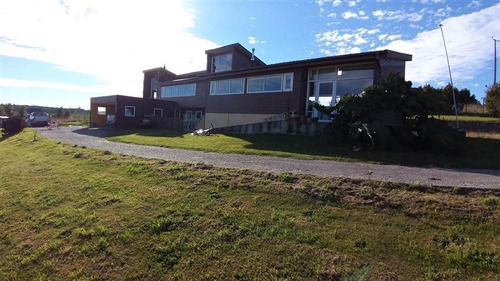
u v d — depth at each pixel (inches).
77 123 1389.0
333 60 594.2
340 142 443.2
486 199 172.6
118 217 205.8
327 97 642.8
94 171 324.2
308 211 183.5
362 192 195.6
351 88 608.1
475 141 418.9
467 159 333.1
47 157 444.1
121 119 977.5
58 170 353.7
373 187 204.8
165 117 1067.3
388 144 380.2
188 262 152.9
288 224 171.0
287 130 587.5
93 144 535.5
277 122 605.0
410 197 183.9
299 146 445.7
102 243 177.6
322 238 155.4
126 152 418.3
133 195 239.9
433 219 161.3
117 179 284.4
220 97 873.5
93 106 1159.6
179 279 143.4
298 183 222.2
